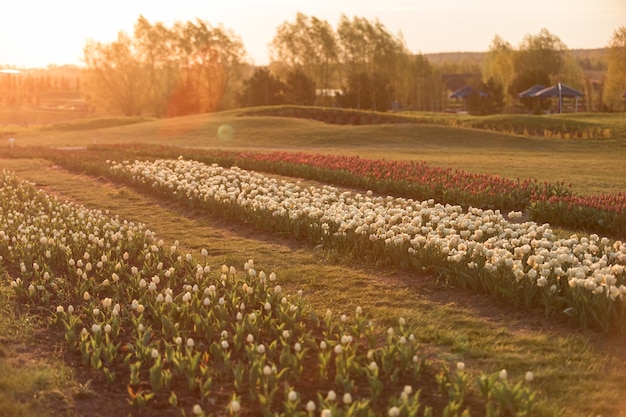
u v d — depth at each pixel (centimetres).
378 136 5212
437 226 1481
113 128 6322
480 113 9262
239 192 2103
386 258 1296
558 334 931
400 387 762
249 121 6166
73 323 938
